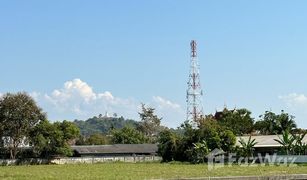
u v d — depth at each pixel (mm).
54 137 107625
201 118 110312
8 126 103438
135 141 163250
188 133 99500
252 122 125000
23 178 53656
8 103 103500
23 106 104500
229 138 93062
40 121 107875
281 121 115938
